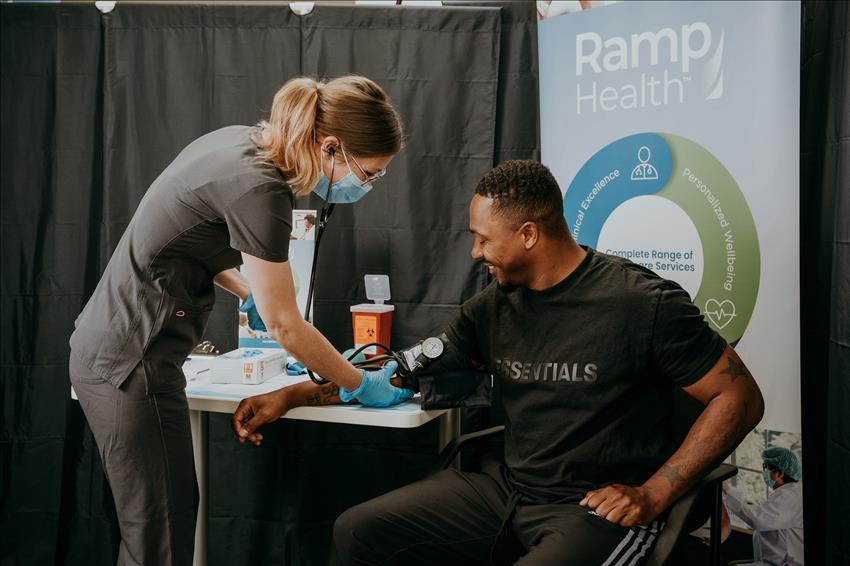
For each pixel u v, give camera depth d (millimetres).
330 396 1728
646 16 1933
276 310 1452
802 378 1931
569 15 2053
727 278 1873
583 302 1491
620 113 1995
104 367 1492
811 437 1923
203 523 1945
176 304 1510
